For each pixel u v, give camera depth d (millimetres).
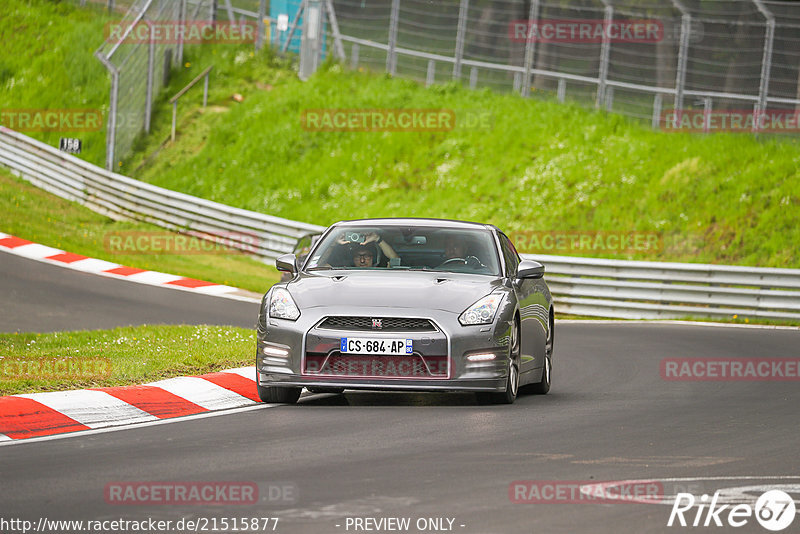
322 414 31016
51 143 114562
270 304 32812
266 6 132750
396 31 122125
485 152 106562
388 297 32156
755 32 107188
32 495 20031
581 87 114500
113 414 30250
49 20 134750
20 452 24641
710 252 90312
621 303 77562
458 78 118250
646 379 41656
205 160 111375
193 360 38781
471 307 32125
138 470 22453
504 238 37938
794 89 104562
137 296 66438
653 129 106125
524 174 102562
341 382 31484
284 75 124000
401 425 28859
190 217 94688
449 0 126500
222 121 116188
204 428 28312
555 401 34844
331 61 123125
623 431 28172
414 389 31531
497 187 101750
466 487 20828
